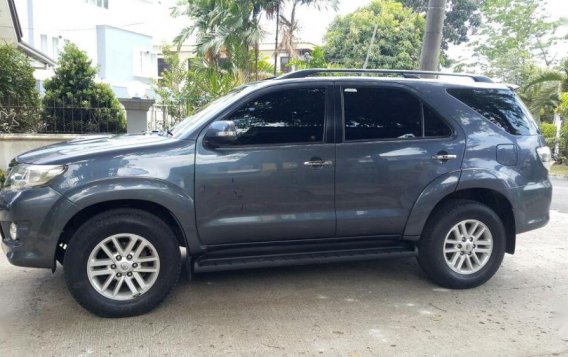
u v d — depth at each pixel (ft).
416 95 14.71
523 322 12.84
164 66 101.09
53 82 35.14
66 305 13.50
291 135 13.71
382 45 74.43
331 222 13.93
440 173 14.44
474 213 14.84
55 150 13.16
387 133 14.34
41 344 11.26
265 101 13.74
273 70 46.75
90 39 82.48
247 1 41.60
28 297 14.03
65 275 12.34
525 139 15.34
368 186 14.06
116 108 35.68
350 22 76.74
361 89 14.40
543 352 11.23
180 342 11.45
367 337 11.83
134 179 12.41
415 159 14.28
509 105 15.57
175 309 13.33
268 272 16.44
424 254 14.99
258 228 13.47
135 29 90.68
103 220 12.34
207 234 13.21
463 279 15.03
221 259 13.58
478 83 15.61
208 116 13.52
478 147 14.75
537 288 15.40
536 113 56.85
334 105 14.06
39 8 71.97
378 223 14.30
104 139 14.70
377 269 16.99
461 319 12.96
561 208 30.89
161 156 12.73
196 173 12.87
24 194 12.00
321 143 13.79
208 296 14.29
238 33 42.39
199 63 44.88
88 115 34.65
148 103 32.94
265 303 13.84
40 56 52.19
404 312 13.37
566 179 50.44
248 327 12.28
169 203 12.68
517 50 88.58
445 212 14.76
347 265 17.35
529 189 15.20
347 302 14.01
